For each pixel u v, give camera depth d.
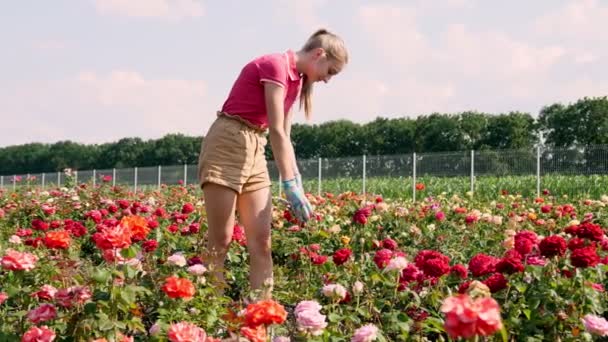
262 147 3.77
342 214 7.42
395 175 20.55
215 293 3.32
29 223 8.66
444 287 3.40
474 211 7.13
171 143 70.12
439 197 10.62
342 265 4.00
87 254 5.75
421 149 61.66
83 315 2.61
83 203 9.41
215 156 3.63
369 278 3.52
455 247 5.85
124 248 2.79
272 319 2.23
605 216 7.99
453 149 59.75
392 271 3.41
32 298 3.29
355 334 2.58
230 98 3.70
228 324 2.86
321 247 5.57
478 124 58.69
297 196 3.60
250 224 3.72
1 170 82.31
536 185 17.81
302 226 5.71
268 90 3.56
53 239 3.24
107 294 2.68
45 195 11.38
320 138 67.81
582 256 3.00
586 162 17.39
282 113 3.58
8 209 9.03
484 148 57.88
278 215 6.19
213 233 3.72
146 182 27.92
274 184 20.20
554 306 2.97
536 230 7.05
